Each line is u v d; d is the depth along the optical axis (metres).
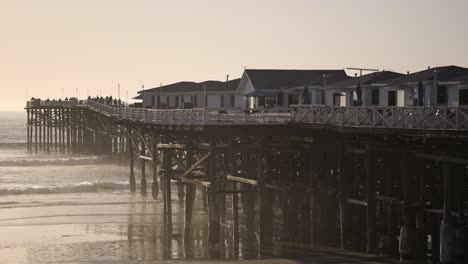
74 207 71.12
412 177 46.88
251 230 56.66
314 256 47.72
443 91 55.75
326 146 51.53
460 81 53.94
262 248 50.91
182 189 68.69
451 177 41.50
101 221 63.47
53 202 74.56
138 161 104.31
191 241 54.41
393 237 49.50
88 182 89.06
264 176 53.69
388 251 48.09
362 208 51.41
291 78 79.31
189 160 56.09
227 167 55.94
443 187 44.22
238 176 55.19
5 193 82.38
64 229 60.31
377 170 51.59
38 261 49.75
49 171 106.31
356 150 48.31
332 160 52.25
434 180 49.00
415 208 44.97
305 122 52.50
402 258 45.16
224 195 59.94
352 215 50.50
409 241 45.00
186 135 59.31
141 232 58.53
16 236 57.72
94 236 57.34
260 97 78.50
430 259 45.41
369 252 47.22
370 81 62.66
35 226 61.59
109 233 58.41
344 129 47.47
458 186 42.50
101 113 107.31
